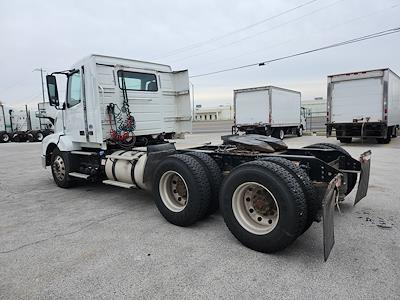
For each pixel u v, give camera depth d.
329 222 3.30
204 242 3.94
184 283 2.98
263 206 3.69
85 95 6.35
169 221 4.68
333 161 4.78
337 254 3.48
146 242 3.98
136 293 2.84
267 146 4.89
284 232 3.37
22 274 3.24
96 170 6.40
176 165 4.45
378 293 2.73
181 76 7.39
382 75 14.32
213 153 4.83
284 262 3.35
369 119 14.78
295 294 2.75
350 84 15.11
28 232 4.46
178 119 7.57
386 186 6.46
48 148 7.85
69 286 2.99
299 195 3.34
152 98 6.95
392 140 16.88
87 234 4.32
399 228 4.20
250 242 3.67
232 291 2.83
